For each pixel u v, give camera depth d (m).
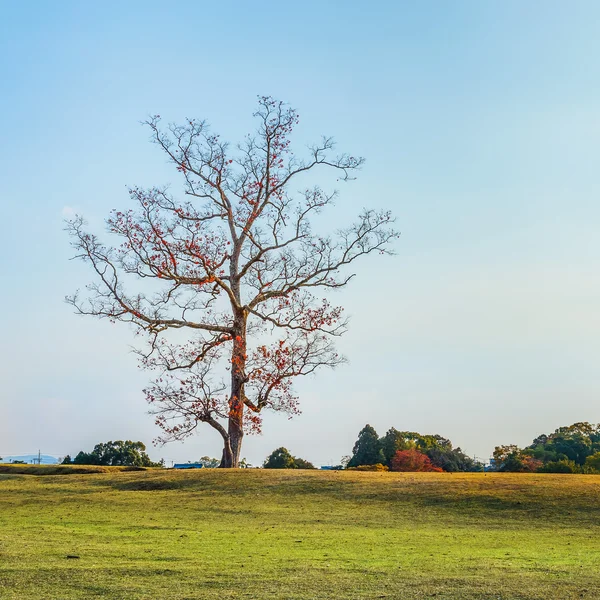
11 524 20.67
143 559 14.83
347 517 22.42
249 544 17.28
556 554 16.33
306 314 38.84
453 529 20.55
